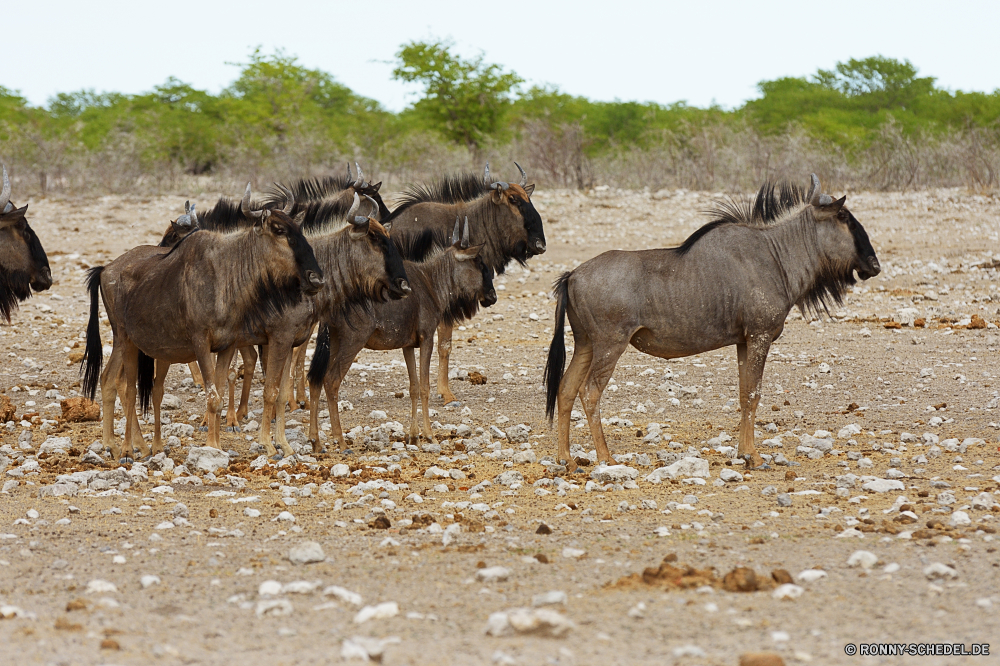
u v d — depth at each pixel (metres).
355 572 18.30
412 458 28.86
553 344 27.98
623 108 140.75
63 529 21.12
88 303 55.12
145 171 102.00
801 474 26.36
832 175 92.00
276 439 29.16
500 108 127.69
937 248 65.62
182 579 17.88
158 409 29.30
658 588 17.05
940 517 21.45
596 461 28.16
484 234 40.00
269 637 14.91
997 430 30.62
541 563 18.78
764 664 13.16
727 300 27.28
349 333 29.86
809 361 41.22
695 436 31.23
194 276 27.12
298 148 104.12
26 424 33.12
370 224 29.25
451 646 14.47
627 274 27.16
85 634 14.80
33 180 96.44
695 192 88.81
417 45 127.56
